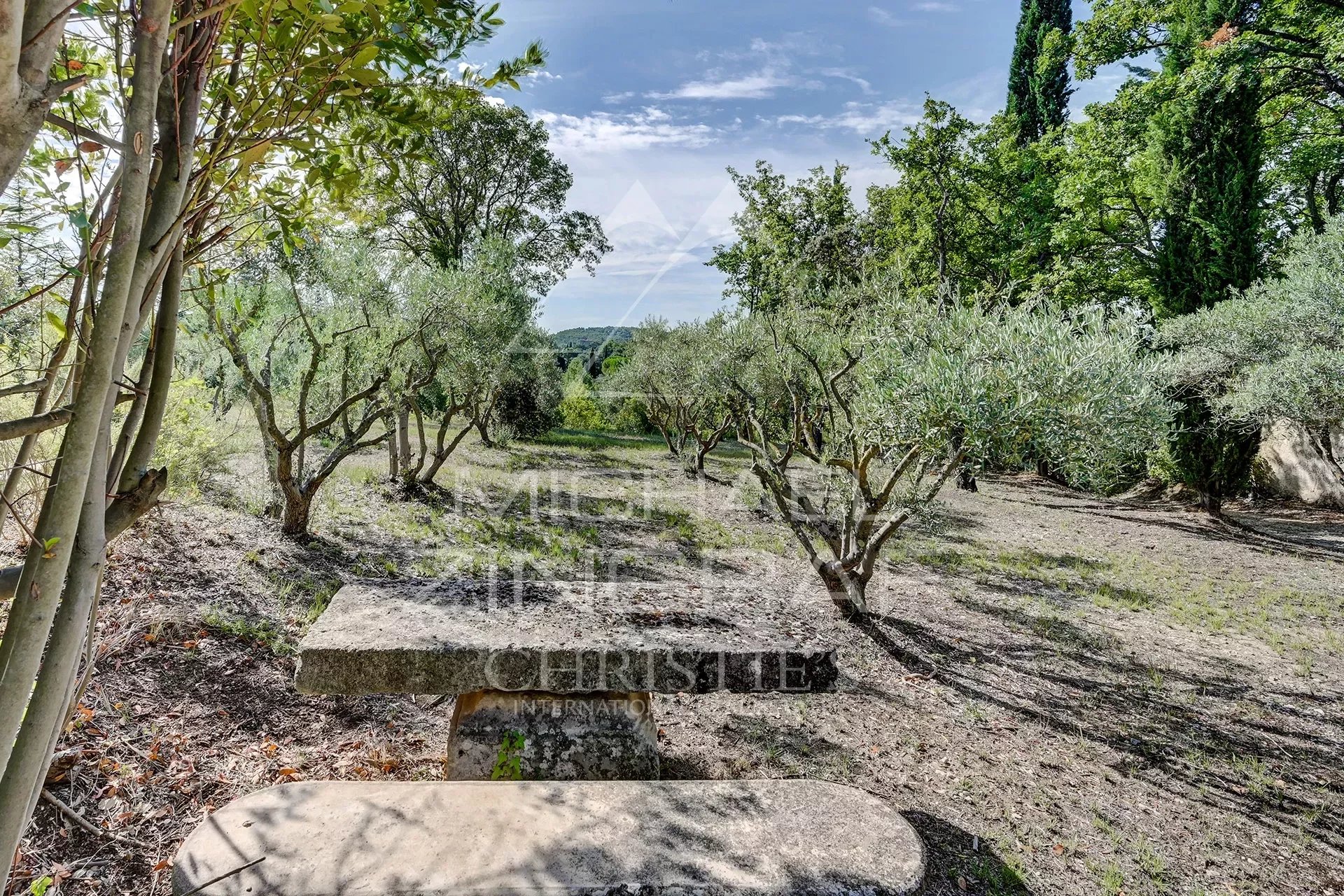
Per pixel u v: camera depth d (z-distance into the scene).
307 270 7.29
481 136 16.47
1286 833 3.26
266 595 4.74
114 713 3.06
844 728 3.96
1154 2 14.00
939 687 4.61
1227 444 12.38
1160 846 3.08
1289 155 14.74
